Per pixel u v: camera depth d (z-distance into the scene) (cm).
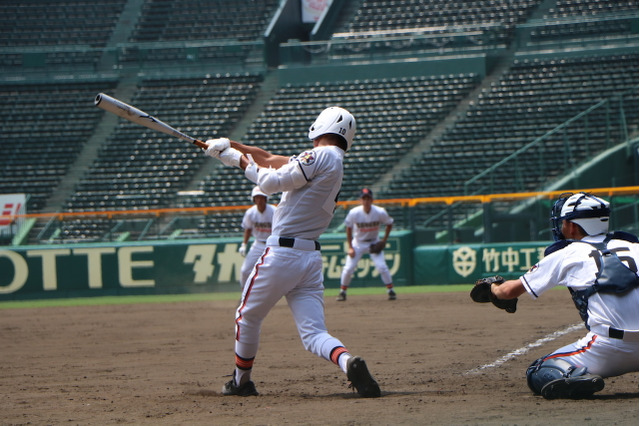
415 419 898
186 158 5541
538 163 4878
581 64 5478
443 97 5591
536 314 2353
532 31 5744
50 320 2784
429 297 3150
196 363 1616
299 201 1110
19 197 5150
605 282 974
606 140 4844
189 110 5916
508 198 3928
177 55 6300
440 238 3878
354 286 3862
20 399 1205
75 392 1267
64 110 6050
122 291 3919
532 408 939
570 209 1008
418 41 5822
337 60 5966
